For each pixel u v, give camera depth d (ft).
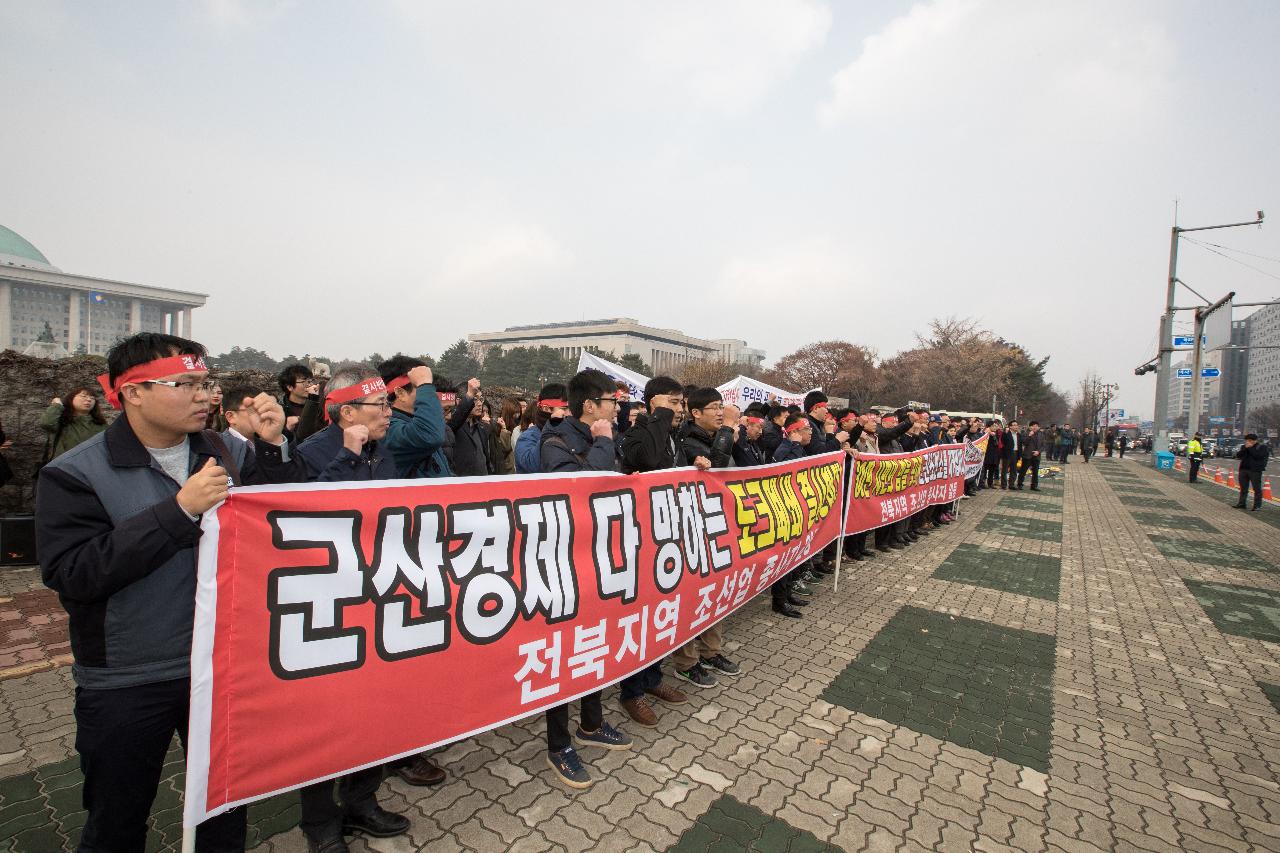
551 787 9.39
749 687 13.03
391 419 10.06
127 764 5.59
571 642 9.10
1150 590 22.09
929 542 28.78
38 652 13.02
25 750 9.63
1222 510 43.01
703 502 12.34
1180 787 10.12
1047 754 10.97
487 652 7.99
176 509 5.29
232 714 5.85
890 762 10.47
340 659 6.63
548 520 8.93
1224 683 14.30
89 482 5.36
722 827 8.60
